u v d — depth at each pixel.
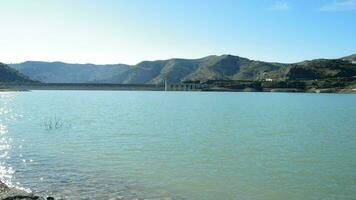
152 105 164.12
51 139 59.66
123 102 190.88
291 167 41.03
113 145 54.12
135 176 36.06
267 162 43.50
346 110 135.25
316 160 44.88
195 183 34.03
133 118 99.94
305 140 61.66
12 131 70.12
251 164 42.19
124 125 82.06
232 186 33.28
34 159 43.28
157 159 44.19
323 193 31.59
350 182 35.06
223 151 50.31
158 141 58.69
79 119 95.44
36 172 36.94
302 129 77.12
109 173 37.03
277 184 34.12
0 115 106.06
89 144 54.88
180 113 119.31
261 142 59.06
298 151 51.12
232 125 84.31
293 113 121.31
